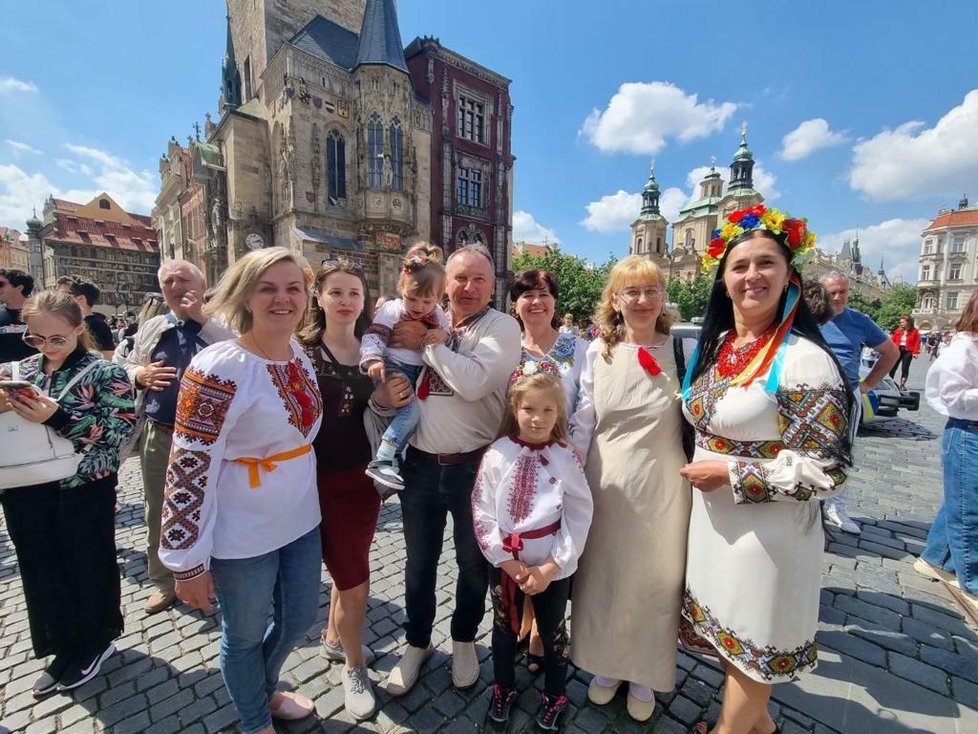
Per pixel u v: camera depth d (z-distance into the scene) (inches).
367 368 85.9
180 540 63.8
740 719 72.5
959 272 2591.0
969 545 119.8
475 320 90.0
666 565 81.4
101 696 95.4
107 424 98.2
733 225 73.7
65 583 96.3
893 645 108.0
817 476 60.2
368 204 823.7
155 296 164.7
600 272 1379.2
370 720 88.7
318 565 81.4
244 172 818.2
